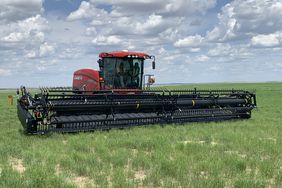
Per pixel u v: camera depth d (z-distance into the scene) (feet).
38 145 41.16
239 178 27.22
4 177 26.55
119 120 54.54
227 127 57.41
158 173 28.58
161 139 44.34
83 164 31.60
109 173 28.89
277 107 105.91
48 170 29.09
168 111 60.39
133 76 70.18
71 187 24.39
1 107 109.70
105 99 54.13
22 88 56.13
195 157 34.58
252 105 71.56
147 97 58.85
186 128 55.47
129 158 35.42
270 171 29.50
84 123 52.13
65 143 43.78
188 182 26.23
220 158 33.81
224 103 67.41
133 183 25.98
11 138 46.11
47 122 48.80
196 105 63.26
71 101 51.88
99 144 41.01
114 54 68.74
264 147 39.83
